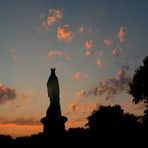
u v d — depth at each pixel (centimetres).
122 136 3562
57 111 2386
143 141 3519
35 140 2502
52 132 2369
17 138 2852
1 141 3002
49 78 2417
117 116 5225
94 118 5353
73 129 2941
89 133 3409
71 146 2622
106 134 3547
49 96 2412
